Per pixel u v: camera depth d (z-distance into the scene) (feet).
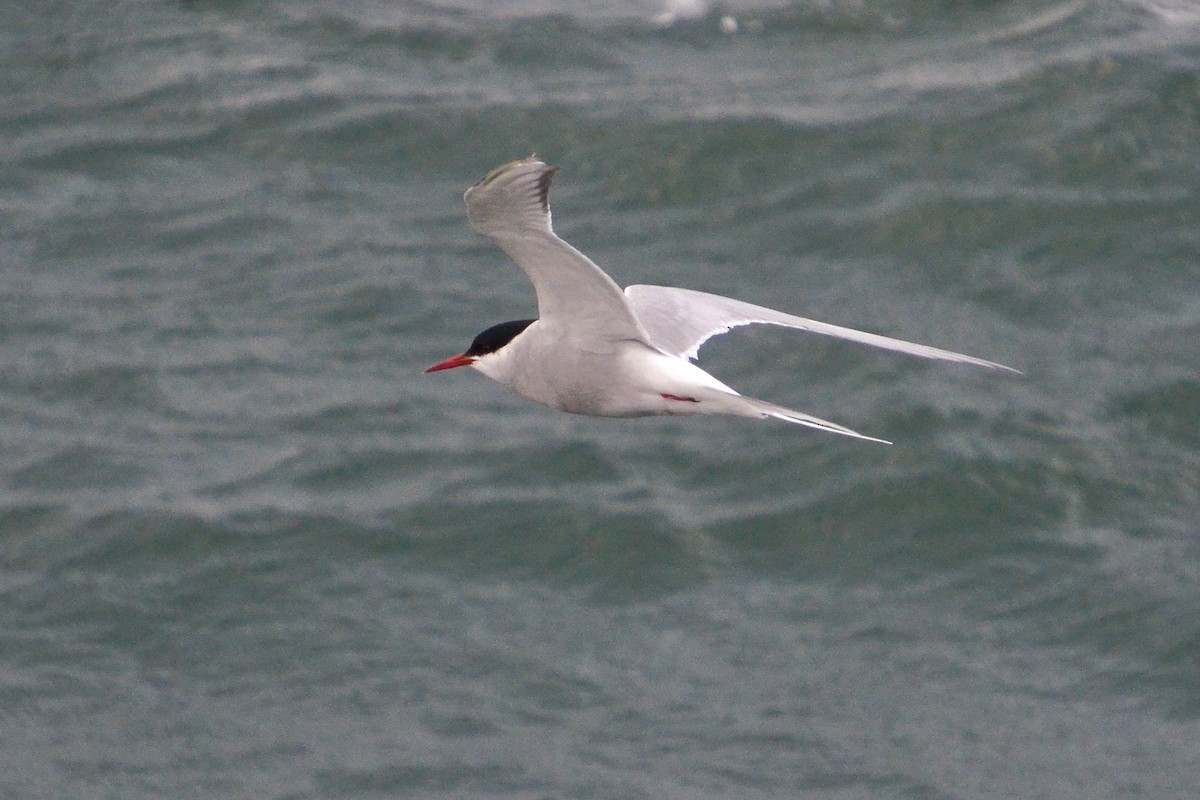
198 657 52.01
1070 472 58.90
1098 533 56.70
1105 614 53.47
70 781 47.60
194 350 66.03
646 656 52.08
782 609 54.08
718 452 60.44
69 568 55.26
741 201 73.87
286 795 47.16
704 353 64.95
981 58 81.97
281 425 61.98
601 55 83.25
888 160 75.51
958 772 47.75
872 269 69.82
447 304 68.08
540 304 28.66
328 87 81.35
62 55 84.89
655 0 87.15
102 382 64.23
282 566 55.31
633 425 62.03
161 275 70.54
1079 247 70.33
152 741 49.01
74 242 72.59
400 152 77.41
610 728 49.34
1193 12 84.89
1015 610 54.03
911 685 51.03
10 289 69.67
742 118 77.71
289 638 52.65
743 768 47.88
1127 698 50.60
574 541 56.39
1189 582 54.39
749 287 68.69
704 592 54.70
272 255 71.36
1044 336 65.67
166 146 78.38
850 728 49.39
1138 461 59.41
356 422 61.93
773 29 84.99
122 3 88.53
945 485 58.23
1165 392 62.13
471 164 76.64
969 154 75.66
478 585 54.95
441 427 61.77
